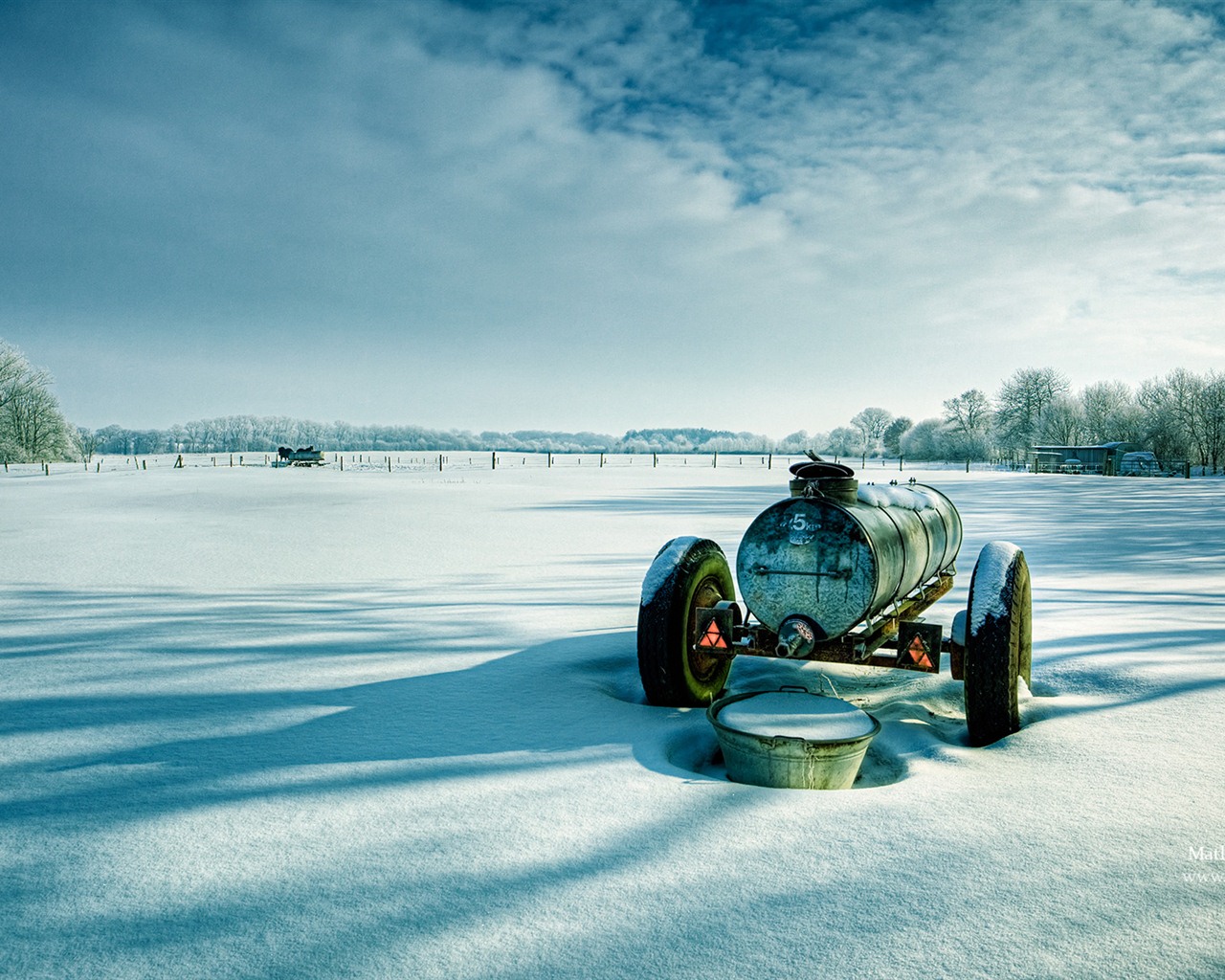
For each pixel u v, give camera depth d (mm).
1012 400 98625
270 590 9141
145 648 6277
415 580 9844
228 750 3953
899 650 4324
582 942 2271
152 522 17359
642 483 35344
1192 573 10219
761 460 94438
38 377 70188
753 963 2170
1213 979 2084
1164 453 72188
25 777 3580
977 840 2916
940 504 6812
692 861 2750
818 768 3451
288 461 61000
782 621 4617
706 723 4500
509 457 99562
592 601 8422
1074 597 8422
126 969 2160
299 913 2438
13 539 14086
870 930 2322
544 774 3617
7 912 2451
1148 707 4594
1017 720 4188
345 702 4840
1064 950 2221
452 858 2785
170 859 2789
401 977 2115
